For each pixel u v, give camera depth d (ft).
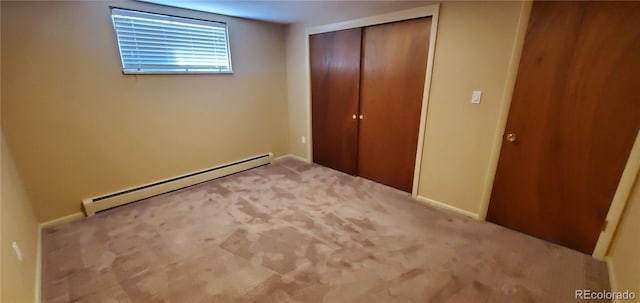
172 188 10.11
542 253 6.66
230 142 11.80
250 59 11.64
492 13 6.84
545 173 6.86
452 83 7.97
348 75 10.83
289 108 13.79
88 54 7.77
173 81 9.62
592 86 5.88
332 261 6.37
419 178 9.45
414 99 9.10
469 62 7.50
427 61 8.38
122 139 8.84
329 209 8.84
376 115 10.38
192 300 5.32
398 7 8.61
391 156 10.30
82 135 8.07
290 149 14.52
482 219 8.18
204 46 10.16
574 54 5.94
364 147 11.16
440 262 6.34
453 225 7.91
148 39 8.78
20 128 7.08
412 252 6.69
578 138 6.26
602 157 6.06
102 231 7.57
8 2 6.51
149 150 9.51
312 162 13.64
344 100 11.28
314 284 5.69
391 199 9.57
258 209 8.84
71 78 7.62
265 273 6.00
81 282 5.74
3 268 4.11
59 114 7.60
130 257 6.51
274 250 6.77
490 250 6.77
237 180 11.28
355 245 6.97
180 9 9.20
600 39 5.62
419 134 9.07
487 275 5.93
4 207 5.06
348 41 10.40
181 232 7.54
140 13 8.41
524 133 6.94
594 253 6.53
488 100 7.38
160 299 5.34
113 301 5.30
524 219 7.43
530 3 6.21
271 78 12.66
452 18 7.55
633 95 5.51
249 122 12.29
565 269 6.12
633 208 5.55
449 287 5.61
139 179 9.46
